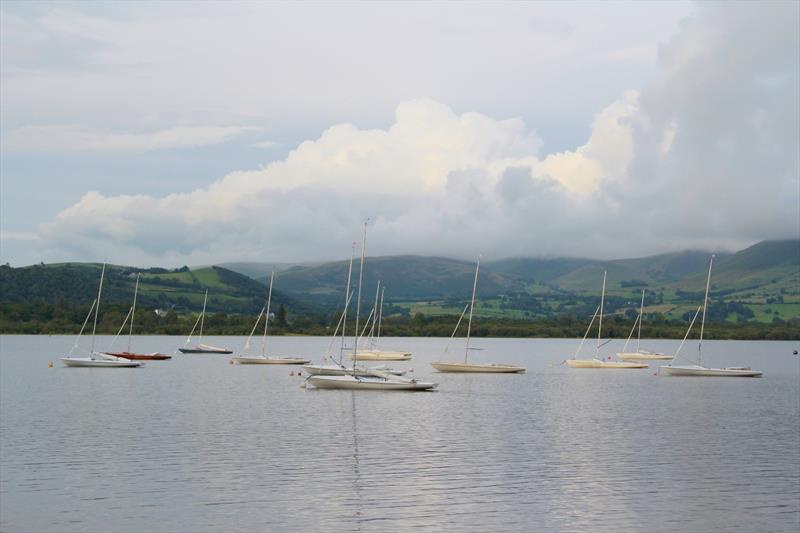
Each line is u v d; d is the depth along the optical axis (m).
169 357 176.38
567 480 48.91
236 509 41.97
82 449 57.28
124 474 49.28
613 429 69.81
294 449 57.91
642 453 57.78
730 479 49.66
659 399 97.44
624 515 41.91
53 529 38.72
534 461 54.34
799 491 46.91
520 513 41.94
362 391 100.31
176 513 41.22
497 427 69.88
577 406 88.25
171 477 48.50
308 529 38.94
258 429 67.31
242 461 53.28
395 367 159.62
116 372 135.38
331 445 59.66
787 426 72.62
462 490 46.16
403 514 41.44
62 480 47.62
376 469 51.16
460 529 39.31
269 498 44.03
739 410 85.75
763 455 57.41
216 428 67.81
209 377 125.38
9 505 42.47
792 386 117.81
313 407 83.25
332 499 43.94
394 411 80.19
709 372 139.38
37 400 90.31
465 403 88.94
